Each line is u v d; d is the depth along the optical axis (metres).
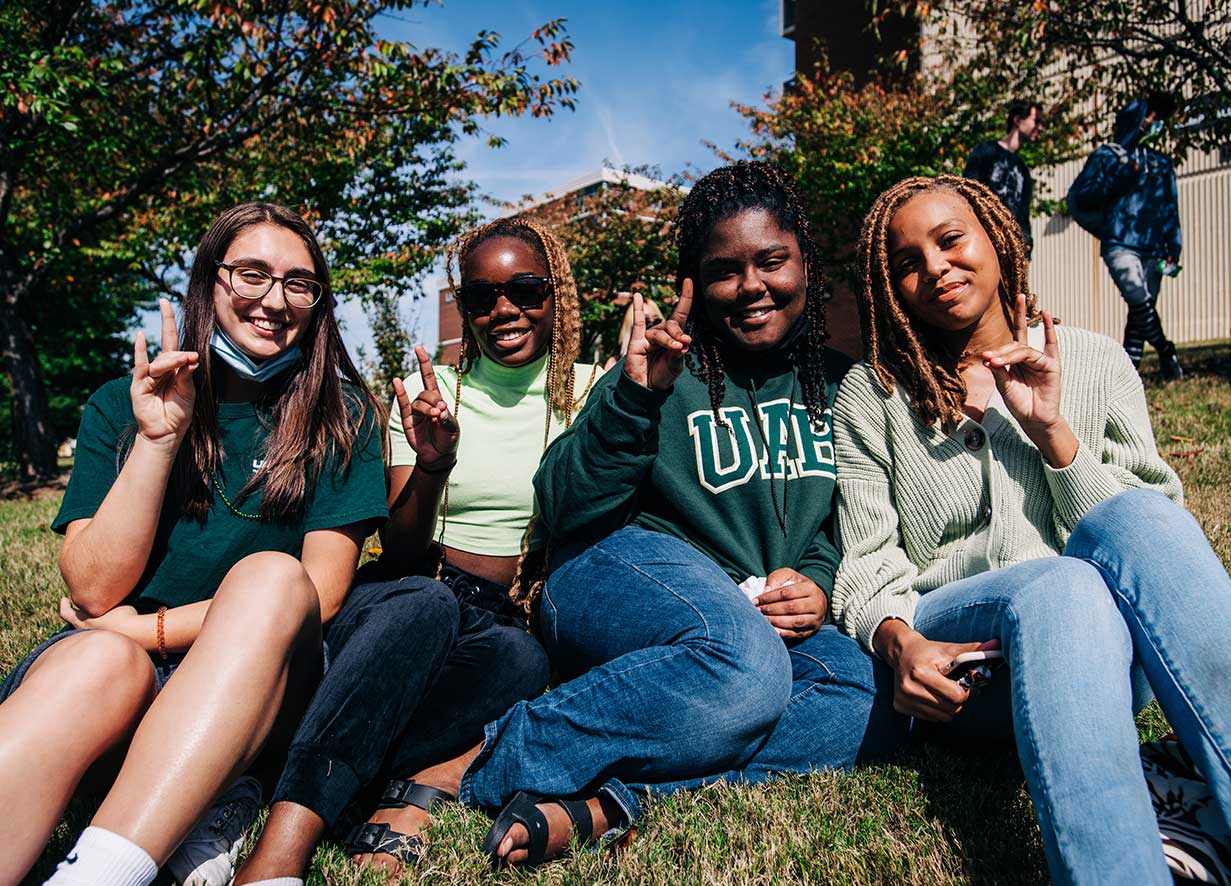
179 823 1.50
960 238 2.26
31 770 1.48
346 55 9.88
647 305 3.06
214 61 9.92
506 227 2.75
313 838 1.68
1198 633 1.61
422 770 2.10
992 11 8.39
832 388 2.57
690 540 2.46
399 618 1.92
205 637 1.64
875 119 11.01
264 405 2.22
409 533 2.36
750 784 2.10
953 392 2.31
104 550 1.91
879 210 2.36
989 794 1.97
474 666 2.09
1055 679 1.63
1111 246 7.47
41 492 11.03
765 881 1.68
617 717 1.95
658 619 2.09
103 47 10.72
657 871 1.73
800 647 2.26
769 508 2.40
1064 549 2.02
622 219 12.51
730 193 2.46
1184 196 15.86
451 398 2.75
